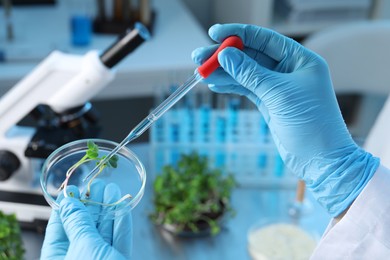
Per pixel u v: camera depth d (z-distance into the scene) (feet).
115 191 2.82
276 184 4.95
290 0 8.05
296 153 3.09
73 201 2.79
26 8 8.20
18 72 6.30
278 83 2.92
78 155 2.92
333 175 3.01
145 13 7.26
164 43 7.09
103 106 7.88
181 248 4.20
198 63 3.01
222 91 3.31
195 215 4.21
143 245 4.20
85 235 2.73
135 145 5.30
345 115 9.09
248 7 7.86
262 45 3.06
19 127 4.20
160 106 2.89
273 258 3.94
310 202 4.73
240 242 4.28
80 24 6.88
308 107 2.96
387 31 6.80
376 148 5.03
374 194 2.92
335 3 8.18
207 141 4.84
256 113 4.78
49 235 3.04
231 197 4.78
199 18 9.59
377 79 7.04
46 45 6.97
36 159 4.08
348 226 2.96
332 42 6.79
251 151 4.82
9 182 4.17
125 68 6.36
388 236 2.88
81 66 3.71
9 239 3.61
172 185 4.38
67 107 3.93
